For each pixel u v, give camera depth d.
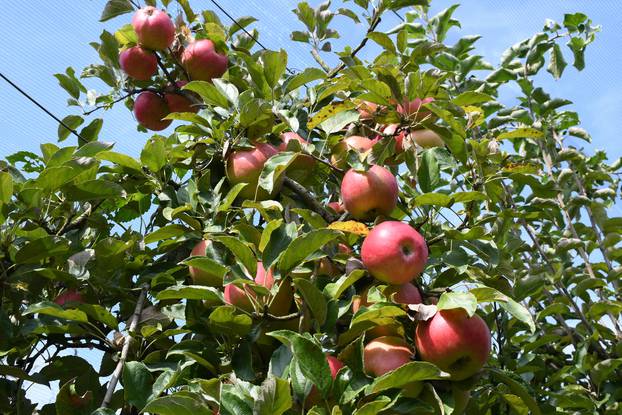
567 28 2.09
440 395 1.11
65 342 1.37
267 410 0.97
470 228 1.27
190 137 1.54
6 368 1.22
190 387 1.12
